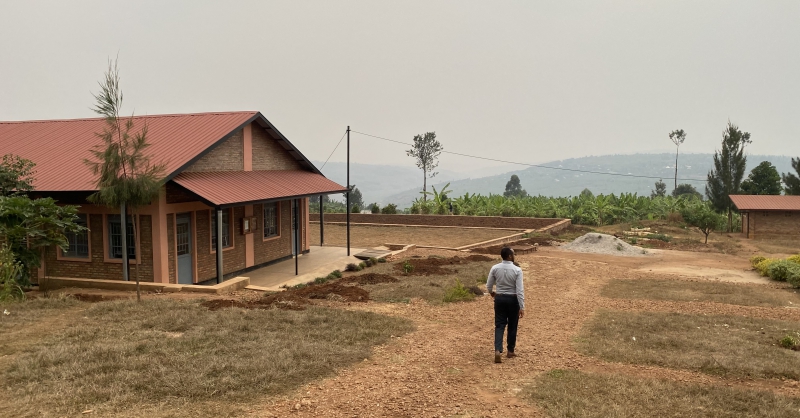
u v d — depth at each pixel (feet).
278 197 55.42
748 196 119.24
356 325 31.60
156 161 49.01
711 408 19.89
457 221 129.90
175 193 49.26
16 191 44.50
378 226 124.88
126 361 23.13
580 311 39.34
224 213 57.16
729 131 149.89
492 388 21.94
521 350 28.02
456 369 24.41
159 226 46.78
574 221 143.84
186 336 27.45
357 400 20.08
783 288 53.26
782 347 29.60
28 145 59.21
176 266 49.16
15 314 32.37
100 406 18.66
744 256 83.30
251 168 63.62
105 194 35.65
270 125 64.59
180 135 56.08
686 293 47.50
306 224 74.74
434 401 20.29
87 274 49.70
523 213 142.51
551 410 19.43
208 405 19.03
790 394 22.02
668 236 107.45
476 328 32.96
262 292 44.73
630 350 27.89
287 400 19.81
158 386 20.42
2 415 17.88
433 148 218.79
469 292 43.50
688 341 29.89
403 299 41.11
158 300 37.09
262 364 23.02
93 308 33.88
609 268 64.54
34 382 20.79
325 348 26.20
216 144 53.62
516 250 79.92
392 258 71.56
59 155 55.01
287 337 28.14
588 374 23.86
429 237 103.65
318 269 60.80
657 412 19.45
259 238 63.46
